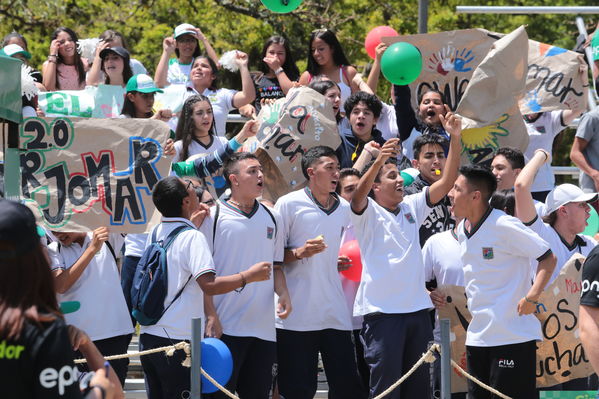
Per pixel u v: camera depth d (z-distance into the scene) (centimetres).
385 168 1255
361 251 1267
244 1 3052
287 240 1296
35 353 598
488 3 3431
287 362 1279
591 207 1540
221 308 1240
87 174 1236
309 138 1452
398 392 1234
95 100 1534
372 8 3159
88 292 1194
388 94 2931
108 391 664
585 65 1611
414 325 1239
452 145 1242
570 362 1274
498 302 1196
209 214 1255
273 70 1711
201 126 1469
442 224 1421
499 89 1497
